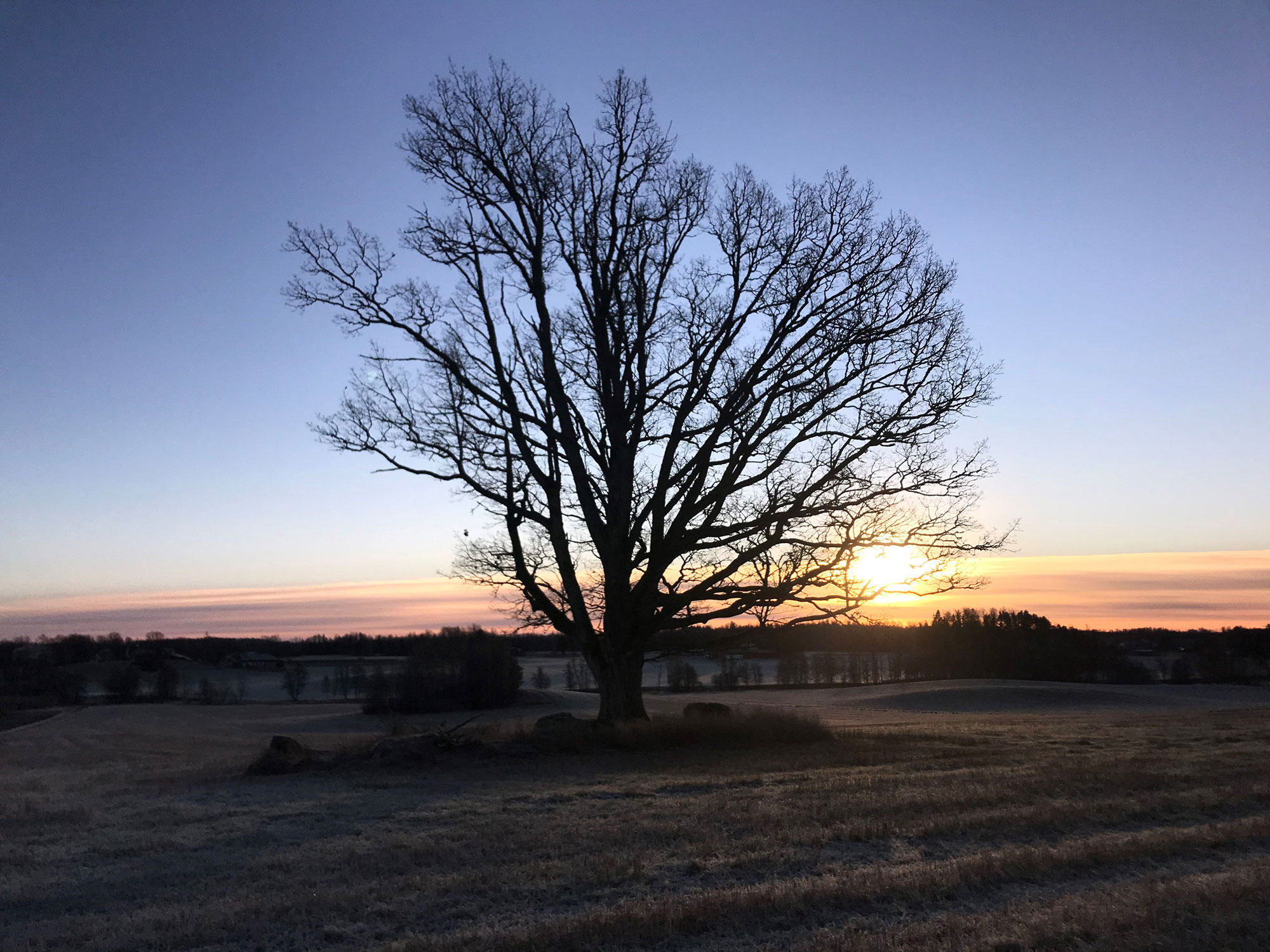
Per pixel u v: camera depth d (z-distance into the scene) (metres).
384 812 13.99
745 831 11.24
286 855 11.12
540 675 99.06
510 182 24.09
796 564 22.94
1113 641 96.69
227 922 8.38
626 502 23.67
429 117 24.03
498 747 21.09
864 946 6.72
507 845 10.94
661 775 17.44
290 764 20.55
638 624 23.70
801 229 23.88
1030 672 96.56
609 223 24.27
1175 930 6.80
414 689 75.12
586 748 21.39
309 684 103.19
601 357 23.94
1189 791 13.21
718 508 23.33
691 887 8.92
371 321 23.58
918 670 99.69
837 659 100.00
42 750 40.47
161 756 34.50
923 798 12.95
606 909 8.19
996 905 7.98
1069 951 6.53
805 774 16.86
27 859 11.54
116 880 10.36
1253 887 7.62
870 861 9.62
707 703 26.67
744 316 23.61
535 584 23.86
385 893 9.08
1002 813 11.57
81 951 7.81
